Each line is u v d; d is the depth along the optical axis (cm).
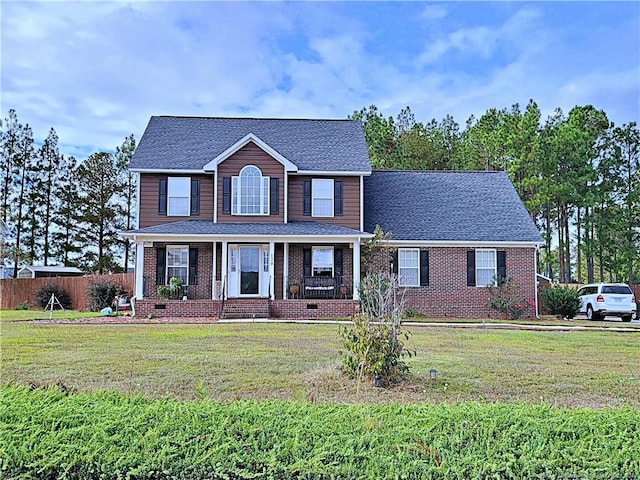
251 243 2216
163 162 2272
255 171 2250
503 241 2284
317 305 2056
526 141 3888
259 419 366
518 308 2259
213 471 293
